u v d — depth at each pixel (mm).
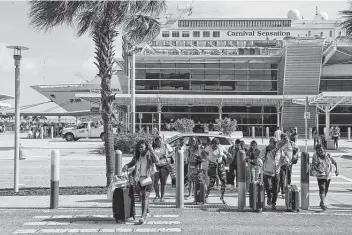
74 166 21625
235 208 10984
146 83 53031
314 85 50656
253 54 54188
